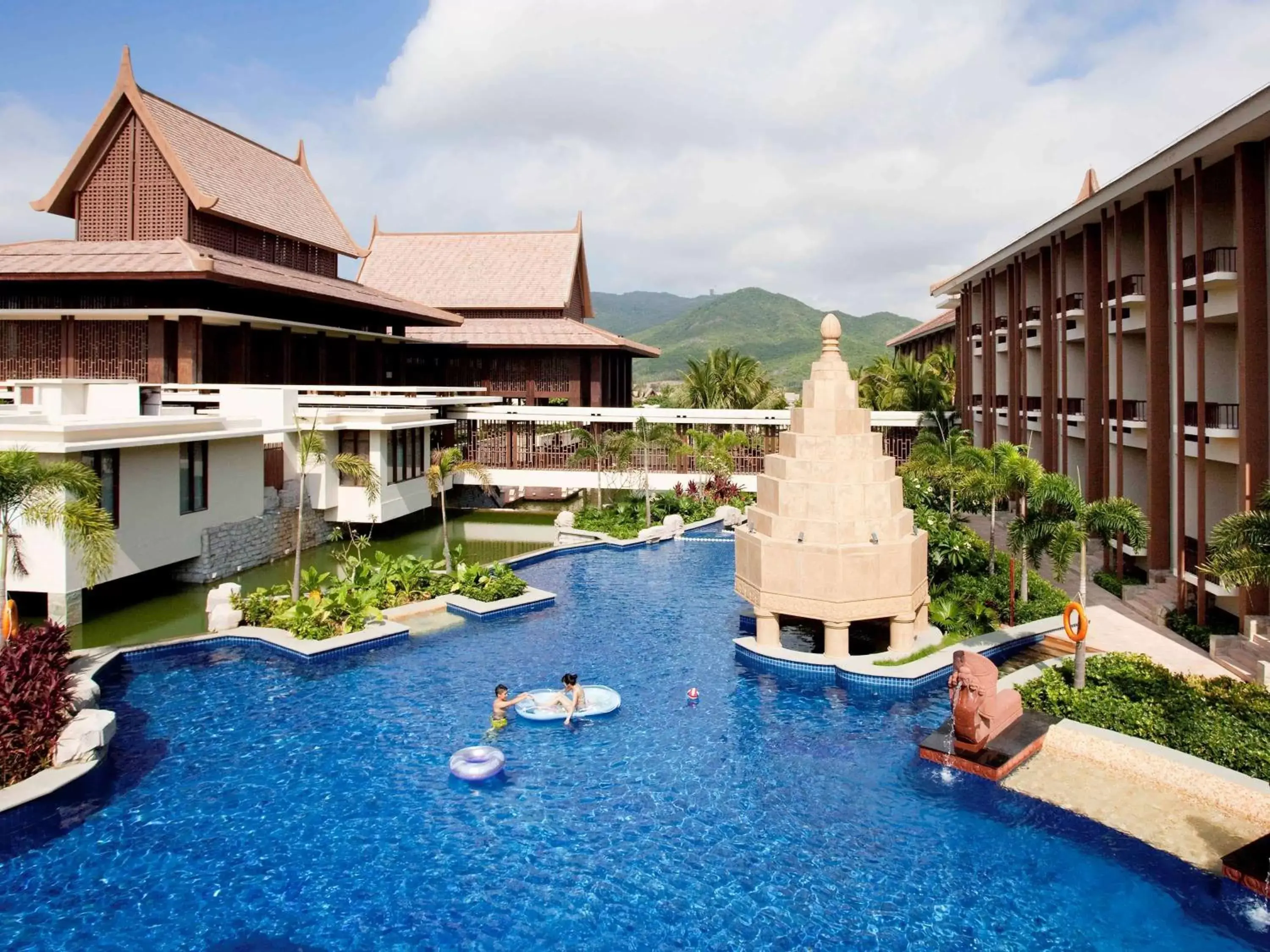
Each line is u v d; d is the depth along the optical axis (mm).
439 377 48906
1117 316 23188
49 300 31609
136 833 11344
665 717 15273
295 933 9367
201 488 23641
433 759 13531
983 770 12789
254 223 35031
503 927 9484
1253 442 17516
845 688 16703
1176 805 11867
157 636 19438
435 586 22672
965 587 21219
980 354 40875
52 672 13055
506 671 17500
